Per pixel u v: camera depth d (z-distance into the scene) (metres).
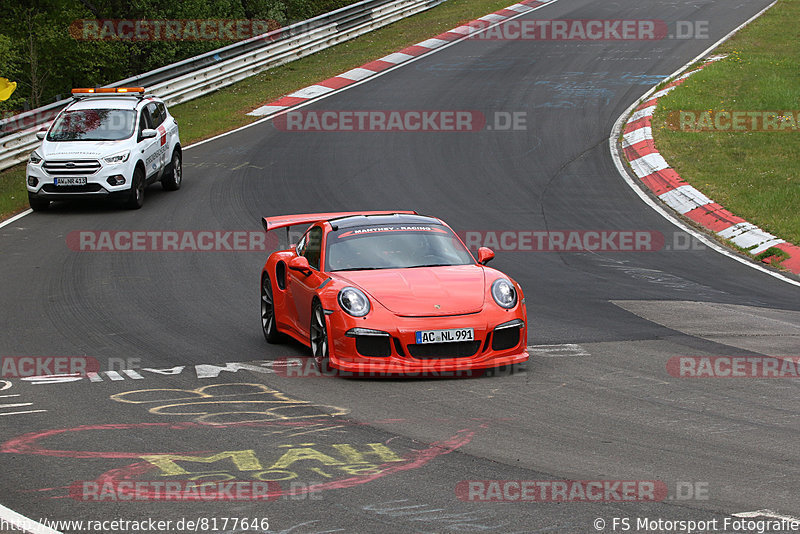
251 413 25.47
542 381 28.66
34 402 27.19
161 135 70.81
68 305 42.62
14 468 21.00
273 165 79.25
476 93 104.00
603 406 25.77
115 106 69.31
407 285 30.44
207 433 23.56
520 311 30.19
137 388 28.66
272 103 104.19
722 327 37.00
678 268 50.41
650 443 22.42
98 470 20.77
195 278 48.25
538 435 23.11
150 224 61.75
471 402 26.30
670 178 69.69
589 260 52.00
